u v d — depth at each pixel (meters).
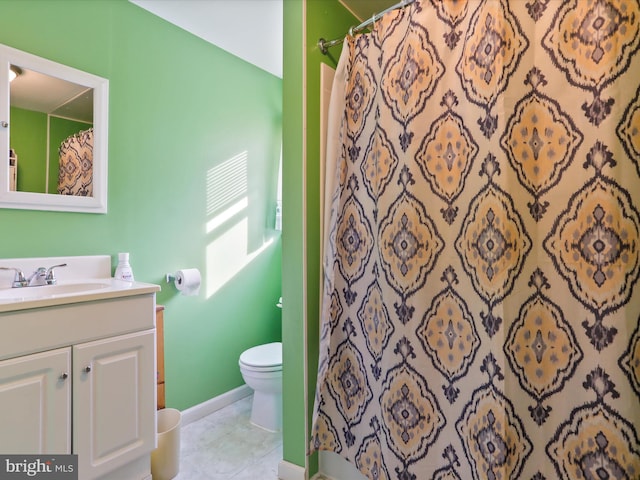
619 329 0.87
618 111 0.88
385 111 1.26
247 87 2.42
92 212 1.69
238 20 1.95
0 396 1.07
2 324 1.07
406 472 1.17
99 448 1.28
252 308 2.47
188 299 2.08
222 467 1.64
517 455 0.99
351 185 1.43
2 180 1.42
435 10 1.15
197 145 2.12
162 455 1.53
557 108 0.96
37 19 1.51
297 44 1.51
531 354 0.98
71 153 1.62
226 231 2.29
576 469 0.92
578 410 0.92
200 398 2.14
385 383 1.23
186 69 2.05
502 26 1.01
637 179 0.87
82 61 1.65
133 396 1.38
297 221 1.52
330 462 1.52
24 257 1.50
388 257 1.23
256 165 2.49
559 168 0.96
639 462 0.84
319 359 1.44
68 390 1.21
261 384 1.93
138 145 1.85
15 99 1.47
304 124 1.50
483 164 1.04
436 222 1.14
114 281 1.60
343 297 1.45
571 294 0.94
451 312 1.11
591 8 0.92
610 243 0.88
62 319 1.20
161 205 1.95
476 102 1.06
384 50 1.29
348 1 1.70
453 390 1.10
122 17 1.78
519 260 1.00
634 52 0.87
